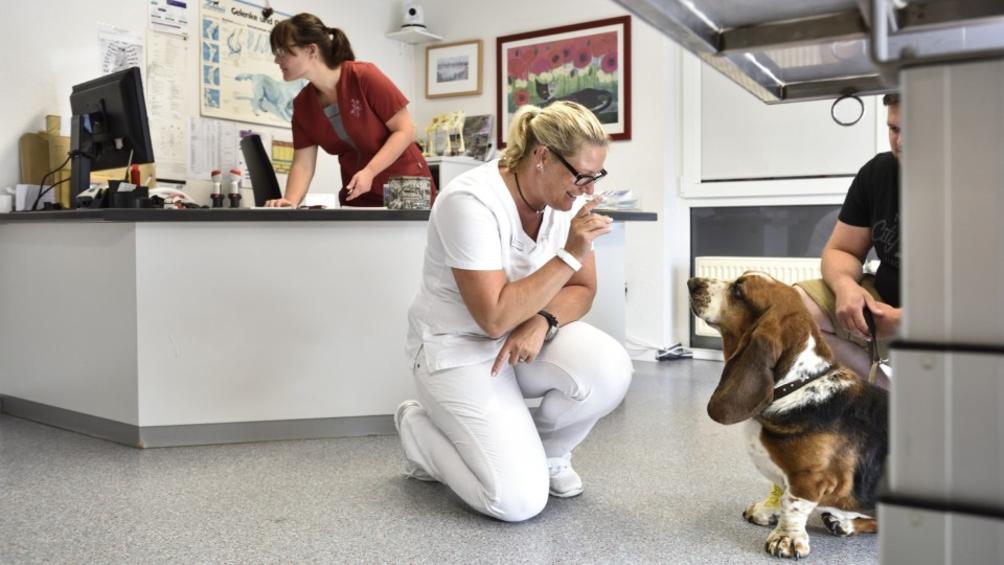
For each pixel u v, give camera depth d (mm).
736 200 4262
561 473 1918
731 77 1153
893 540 616
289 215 2447
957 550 591
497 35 4910
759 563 1494
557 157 1589
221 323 2498
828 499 1511
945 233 580
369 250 2551
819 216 4066
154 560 1549
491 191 1647
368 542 1631
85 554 1582
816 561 1489
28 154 3305
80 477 2143
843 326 1936
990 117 557
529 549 1584
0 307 3000
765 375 1423
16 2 3322
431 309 1763
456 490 1779
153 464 2271
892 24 756
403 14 5129
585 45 4562
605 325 3135
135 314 2463
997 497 577
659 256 4336
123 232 2480
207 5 4078
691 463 2217
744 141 4246
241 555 1569
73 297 2676
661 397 3223
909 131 586
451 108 5141
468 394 1720
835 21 942
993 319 570
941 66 571
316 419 2557
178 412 2488
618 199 3498
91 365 2627
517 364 1836
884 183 1982
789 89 1320
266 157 3232
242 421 2520
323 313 2541
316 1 4613
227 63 4191
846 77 1263
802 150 4094
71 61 3514
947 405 589
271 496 1952
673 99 4375
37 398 2863
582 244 1600
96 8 3604
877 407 1480
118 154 2885
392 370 2590
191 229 2475
